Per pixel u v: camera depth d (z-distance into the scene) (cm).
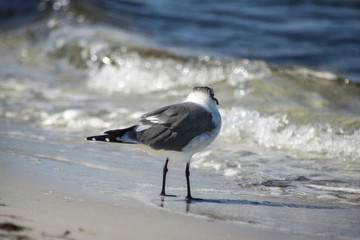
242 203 806
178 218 680
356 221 734
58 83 2016
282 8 3306
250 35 2698
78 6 2934
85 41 2377
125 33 2573
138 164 1038
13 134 1232
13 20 3070
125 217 658
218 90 1689
